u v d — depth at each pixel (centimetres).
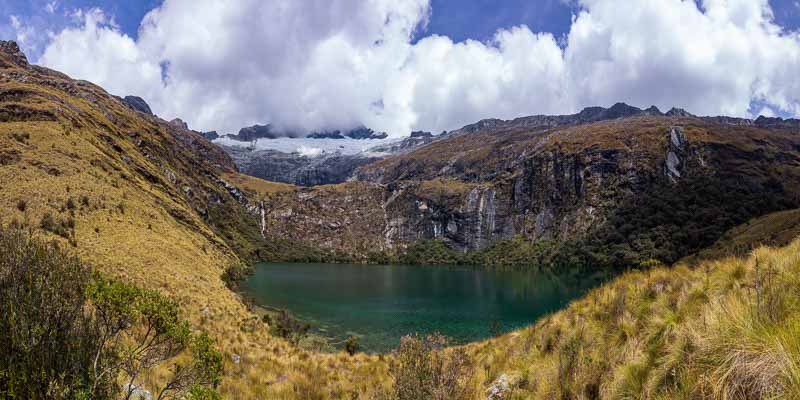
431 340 1102
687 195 16900
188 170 18538
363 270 16488
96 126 11619
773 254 697
